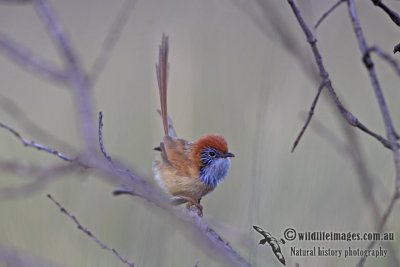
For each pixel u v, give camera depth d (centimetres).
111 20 1812
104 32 1766
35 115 1498
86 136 764
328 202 948
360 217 907
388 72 1327
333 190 966
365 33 1475
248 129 1178
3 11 1777
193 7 1537
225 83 1273
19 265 747
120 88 1468
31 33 1744
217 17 1448
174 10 1550
